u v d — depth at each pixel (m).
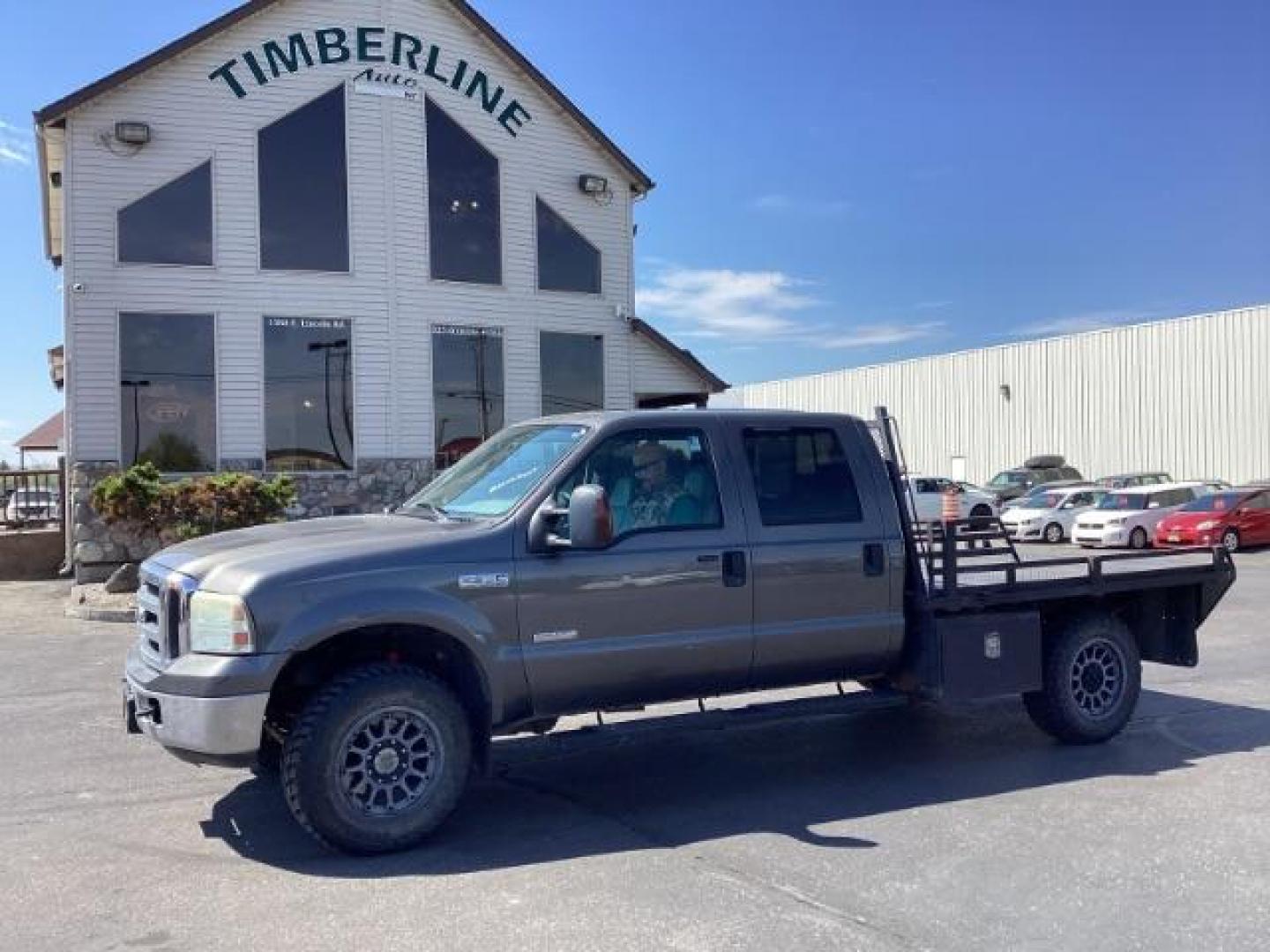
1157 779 6.32
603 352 21.02
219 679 4.87
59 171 19.11
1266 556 23.23
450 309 19.38
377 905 4.52
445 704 5.23
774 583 6.06
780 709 6.31
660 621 5.76
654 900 4.54
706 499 6.01
